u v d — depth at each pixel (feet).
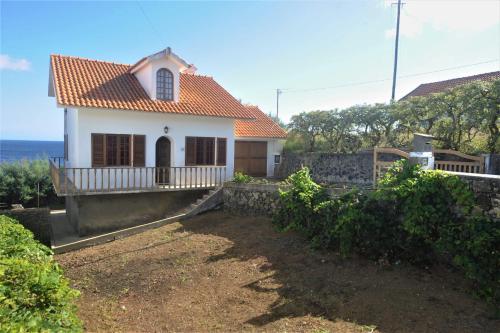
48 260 18.70
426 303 19.92
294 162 64.75
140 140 47.42
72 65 50.65
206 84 62.23
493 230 20.94
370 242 26.68
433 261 24.54
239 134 63.93
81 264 32.68
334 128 61.21
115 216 45.01
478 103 38.27
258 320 20.30
